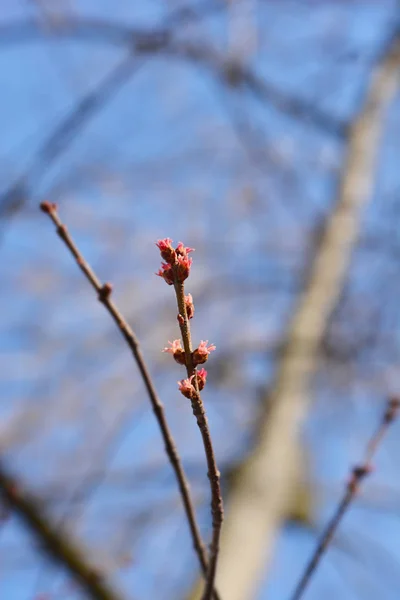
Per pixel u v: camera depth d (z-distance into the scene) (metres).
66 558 1.70
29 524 1.73
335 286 2.61
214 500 0.91
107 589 1.69
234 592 1.63
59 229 1.00
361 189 2.95
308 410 2.45
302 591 1.04
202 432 0.89
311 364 2.35
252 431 2.17
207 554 1.02
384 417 1.09
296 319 2.48
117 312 0.99
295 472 2.19
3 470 1.77
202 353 0.87
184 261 0.86
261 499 1.90
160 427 1.00
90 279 0.99
